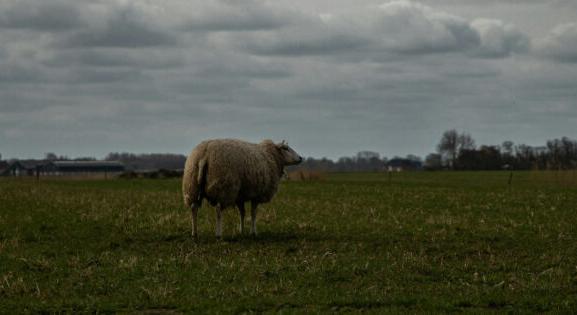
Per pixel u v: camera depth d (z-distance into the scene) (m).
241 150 18.58
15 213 25.23
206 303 12.24
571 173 56.16
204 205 28.80
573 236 20.12
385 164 164.25
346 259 16.09
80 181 62.62
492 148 122.94
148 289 13.14
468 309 12.00
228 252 16.94
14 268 15.13
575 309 12.04
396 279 14.20
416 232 20.75
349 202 31.75
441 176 78.50
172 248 17.72
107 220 23.16
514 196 34.81
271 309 11.97
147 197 34.62
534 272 15.05
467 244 18.55
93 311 11.91
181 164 172.62
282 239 19.12
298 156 20.36
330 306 12.23
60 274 14.62
